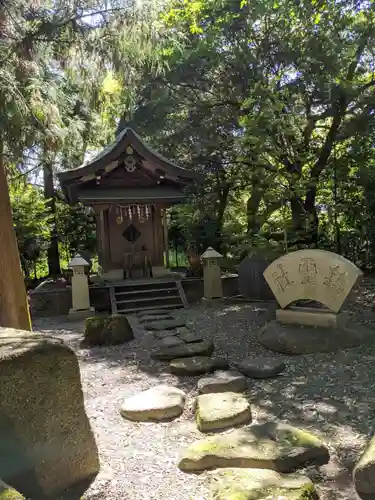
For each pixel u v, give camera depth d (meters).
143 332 7.13
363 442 3.15
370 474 2.52
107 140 12.80
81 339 6.85
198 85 11.73
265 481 2.59
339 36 9.99
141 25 4.75
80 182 10.53
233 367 5.05
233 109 11.59
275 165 10.59
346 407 3.74
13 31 4.54
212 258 9.71
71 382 2.70
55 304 9.44
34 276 15.33
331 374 4.52
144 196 10.98
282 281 6.14
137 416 3.71
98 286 9.84
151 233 12.09
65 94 5.89
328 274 5.72
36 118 4.64
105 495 2.59
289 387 4.29
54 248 15.82
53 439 2.60
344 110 10.50
